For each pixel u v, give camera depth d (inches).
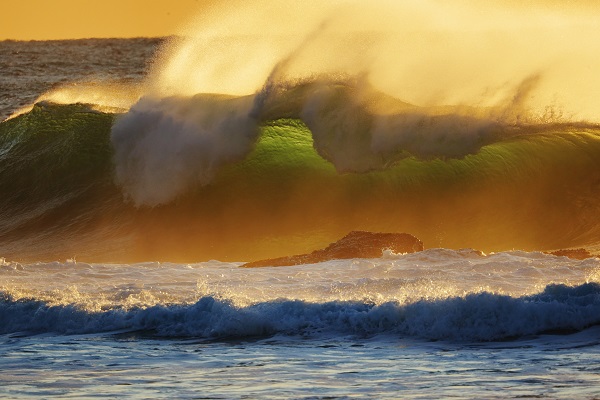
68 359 1457.9
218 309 1681.8
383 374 1299.2
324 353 1459.2
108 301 1827.0
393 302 1617.9
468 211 3309.5
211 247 3179.1
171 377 1312.7
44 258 3147.1
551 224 3292.3
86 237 3366.1
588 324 1523.1
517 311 1535.4
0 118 6830.7
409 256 2250.2
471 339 1519.4
